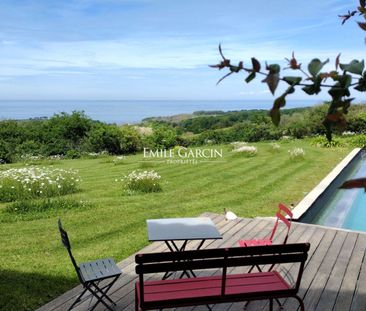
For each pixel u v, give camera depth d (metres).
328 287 4.86
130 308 4.38
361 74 1.28
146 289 3.65
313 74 1.26
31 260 6.25
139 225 8.28
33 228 8.04
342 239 6.64
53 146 25.05
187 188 12.48
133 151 26.17
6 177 11.55
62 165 19.61
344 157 18.19
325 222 10.04
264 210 9.68
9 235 7.59
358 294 4.67
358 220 10.18
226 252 3.48
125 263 5.71
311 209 10.07
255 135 28.08
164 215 9.17
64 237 4.03
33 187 11.20
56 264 6.06
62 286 5.24
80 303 4.53
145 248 6.48
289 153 20.02
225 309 4.33
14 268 5.90
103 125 26.19
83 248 6.84
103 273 4.27
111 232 7.78
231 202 10.54
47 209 9.44
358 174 16.05
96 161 21.08
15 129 25.05
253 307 4.38
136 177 12.41
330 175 13.45
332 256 5.87
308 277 5.14
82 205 9.90
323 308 4.35
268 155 19.77
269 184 12.80
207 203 10.43
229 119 40.81
